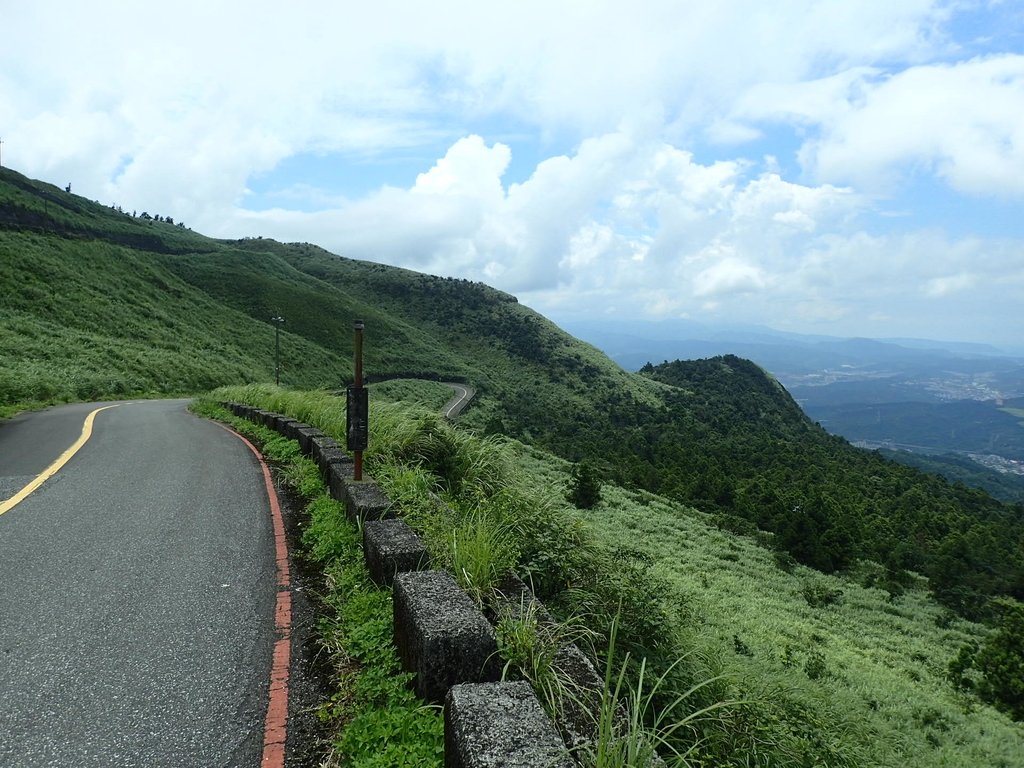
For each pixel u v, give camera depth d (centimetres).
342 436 801
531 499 568
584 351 15850
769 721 347
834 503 5231
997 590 3453
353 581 390
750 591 2550
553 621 309
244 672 294
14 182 9919
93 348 3631
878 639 2338
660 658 371
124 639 318
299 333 9312
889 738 1023
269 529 527
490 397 10538
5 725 241
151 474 733
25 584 380
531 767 176
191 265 10806
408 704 255
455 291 18688
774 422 14750
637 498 4119
